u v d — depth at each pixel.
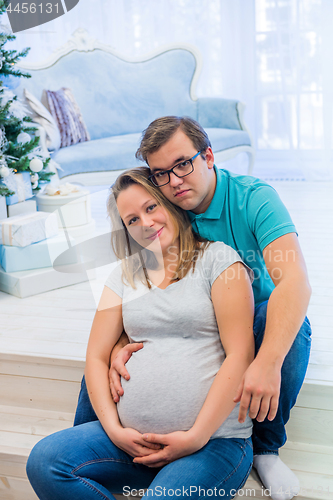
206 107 3.69
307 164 4.22
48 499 1.04
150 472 1.09
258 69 4.31
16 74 2.46
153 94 3.73
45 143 2.80
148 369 1.10
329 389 1.29
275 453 1.18
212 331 1.13
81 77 3.55
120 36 4.39
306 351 1.14
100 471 1.06
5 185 2.33
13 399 1.56
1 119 2.32
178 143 1.12
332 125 4.12
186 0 4.26
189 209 1.19
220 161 3.34
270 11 4.14
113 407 1.12
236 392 1.02
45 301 1.92
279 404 1.13
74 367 1.46
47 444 1.07
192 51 3.69
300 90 4.14
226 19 4.23
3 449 1.33
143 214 1.16
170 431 1.05
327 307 1.78
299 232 2.63
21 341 1.59
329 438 1.33
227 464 1.01
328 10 3.93
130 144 3.23
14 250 2.01
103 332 1.21
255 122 4.43
